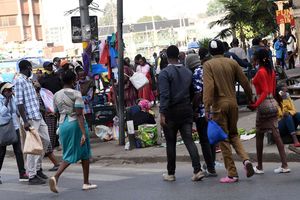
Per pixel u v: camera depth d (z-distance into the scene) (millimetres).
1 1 107688
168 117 8859
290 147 9016
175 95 8789
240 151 8547
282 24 30688
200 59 9406
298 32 20031
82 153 8961
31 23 110438
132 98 15344
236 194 7762
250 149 10727
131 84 15336
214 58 8562
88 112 14469
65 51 90188
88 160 9141
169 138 9086
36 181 10109
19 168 10562
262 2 32469
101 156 12625
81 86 14305
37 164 10344
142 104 13281
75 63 16672
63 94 8875
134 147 12977
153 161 11703
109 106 14734
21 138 10680
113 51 14203
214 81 8398
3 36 105375
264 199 7348
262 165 9578
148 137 12844
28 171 10164
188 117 8875
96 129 14781
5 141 10242
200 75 9047
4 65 52625
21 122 10406
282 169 8984
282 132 10406
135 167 11453
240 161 10547
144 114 13133
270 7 32594
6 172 12023
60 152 13508
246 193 7773
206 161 9211
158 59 21328
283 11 26812
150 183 9211
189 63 9430
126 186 9164
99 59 14531
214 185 8516
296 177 8570
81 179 10266
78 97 8820
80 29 15016
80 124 8852
